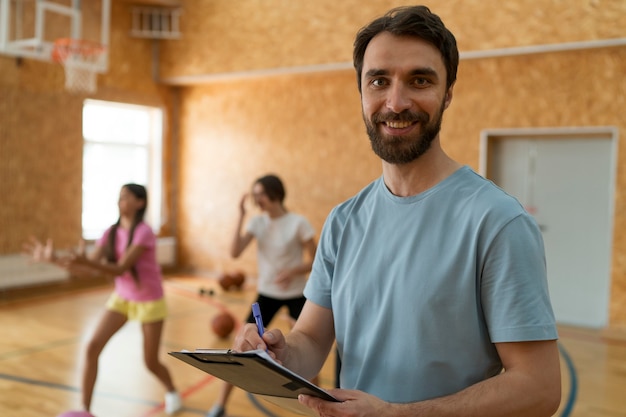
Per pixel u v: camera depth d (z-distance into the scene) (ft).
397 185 4.43
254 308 4.56
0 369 14.96
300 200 27.40
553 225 22.08
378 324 4.22
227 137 29.58
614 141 20.26
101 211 28.43
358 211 4.72
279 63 26.02
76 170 26.58
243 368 3.64
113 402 12.84
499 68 22.22
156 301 11.48
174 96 30.99
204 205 30.40
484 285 3.87
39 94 25.07
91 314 21.75
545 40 20.29
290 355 4.55
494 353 4.00
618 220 20.20
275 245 12.44
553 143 21.97
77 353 16.58
